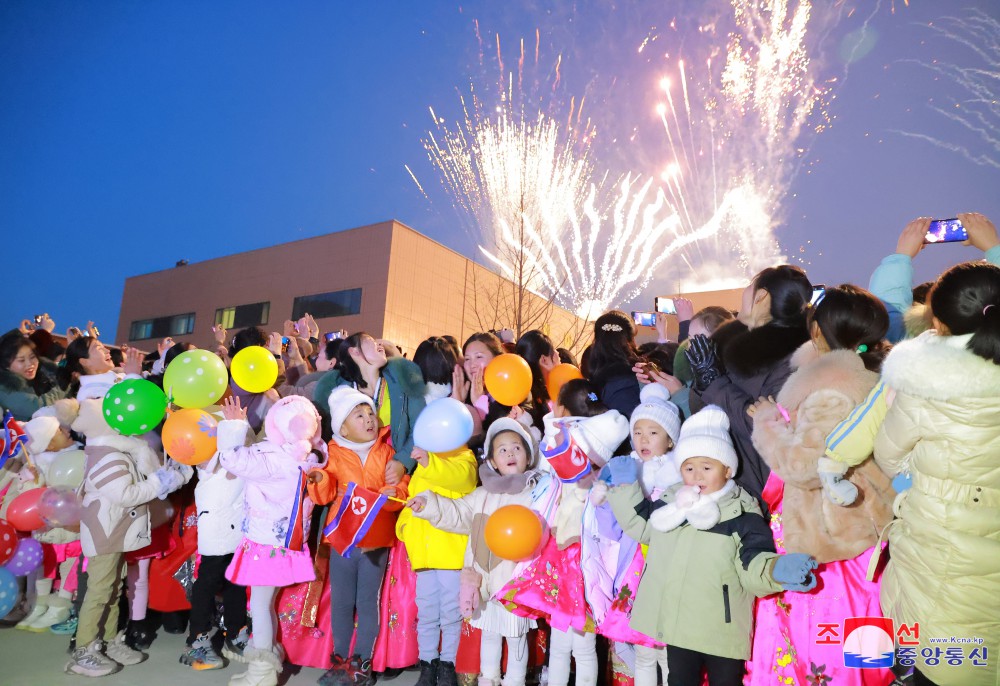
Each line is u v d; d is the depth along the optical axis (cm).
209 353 404
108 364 507
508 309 2861
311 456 371
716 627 275
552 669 339
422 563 363
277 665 367
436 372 427
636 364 372
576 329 2900
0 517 476
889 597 257
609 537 328
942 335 243
